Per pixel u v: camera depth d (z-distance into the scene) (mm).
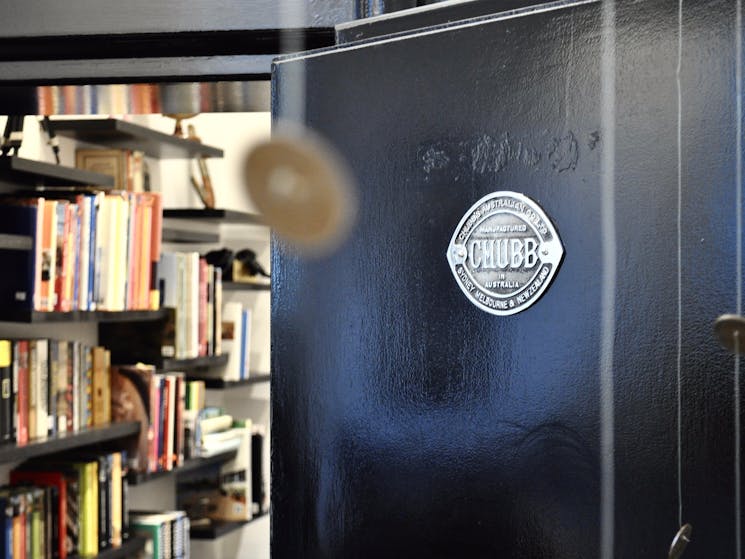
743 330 504
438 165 957
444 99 954
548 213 877
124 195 3791
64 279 3383
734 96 766
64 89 1229
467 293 932
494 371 914
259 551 5133
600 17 847
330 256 1033
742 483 758
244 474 4820
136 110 1373
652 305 812
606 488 838
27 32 1176
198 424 4465
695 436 786
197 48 1142
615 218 834
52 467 3535
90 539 3578
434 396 958
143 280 3820
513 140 902
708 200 779
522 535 895
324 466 1042
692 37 792
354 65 1022
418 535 968
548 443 878
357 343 1015
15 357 3223
